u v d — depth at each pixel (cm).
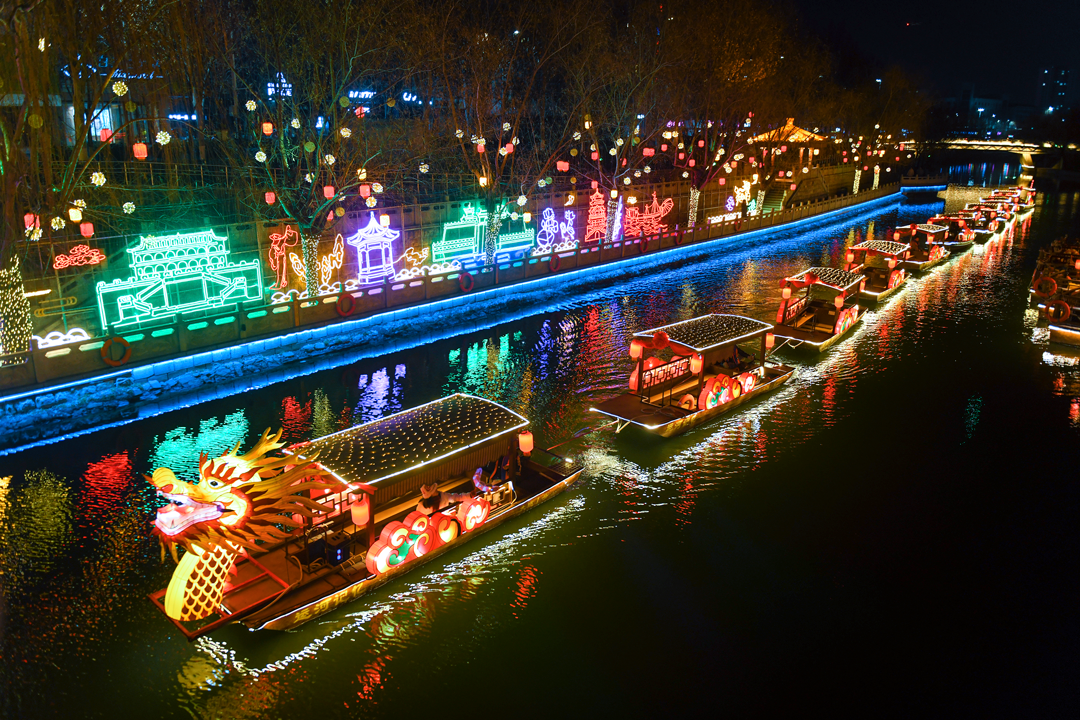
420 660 1002
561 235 3628
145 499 1387
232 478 963
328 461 1130
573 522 1355
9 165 1662
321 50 2406
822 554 1278
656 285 3475
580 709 924
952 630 1097
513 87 3816
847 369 2244
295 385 2023
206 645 1013
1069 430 1792
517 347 2431
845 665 1020
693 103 4441
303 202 2469
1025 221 5769
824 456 1648
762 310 2991
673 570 1221
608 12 3625
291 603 1025
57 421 1700
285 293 2456
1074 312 2661
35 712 895
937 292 3334
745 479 1540
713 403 1780
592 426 1795
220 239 2241
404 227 2800
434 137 3142
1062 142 11369
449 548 1223
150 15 1845
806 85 5275
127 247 2025
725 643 1055
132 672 963
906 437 1752
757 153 5775
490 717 908
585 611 1112
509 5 3228
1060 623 1115
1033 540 1330
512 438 1370
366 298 2592
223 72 2620
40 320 1858
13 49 1597
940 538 1334
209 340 2131
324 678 963
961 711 944
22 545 1231
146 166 2612
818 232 5431
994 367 2264
